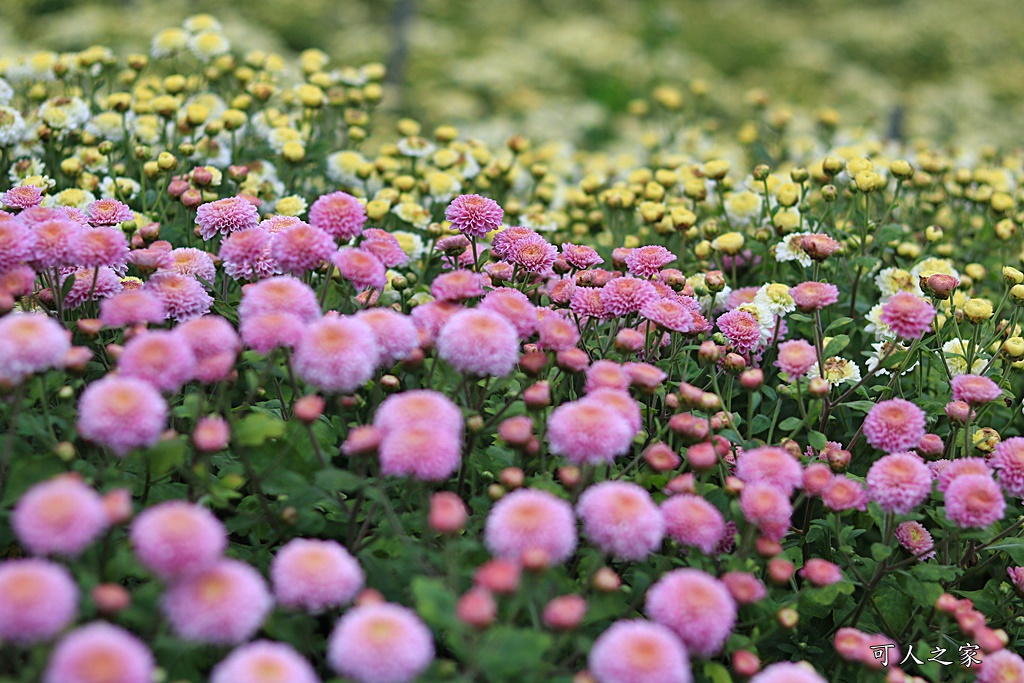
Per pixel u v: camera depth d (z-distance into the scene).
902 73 5.76
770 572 1.28
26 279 1.32
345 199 1.38
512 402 1.36
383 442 1.25
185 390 1.41
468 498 1.39
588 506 1.23
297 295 1.30
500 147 3.21
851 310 1.62
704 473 1.33
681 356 1.49
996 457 1.36
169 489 1.30
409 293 1.55
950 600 1.31
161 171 1.58
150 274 1.38
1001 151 2.63
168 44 1.90
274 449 1.33
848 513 1.40
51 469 1.28
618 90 4.37
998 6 6.73
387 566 1.27
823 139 2.27
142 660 1.14
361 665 1.16
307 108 1.84
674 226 1.60
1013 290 1.50
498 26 5.26
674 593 1.21
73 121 1.69
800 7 6.75
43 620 1.13
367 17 5.00
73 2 3.85
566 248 1.48
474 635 1.19
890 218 1.86
